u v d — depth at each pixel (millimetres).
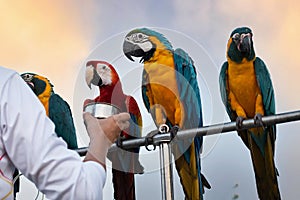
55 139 1388
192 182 4051
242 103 4949
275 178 4773
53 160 1354
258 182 4777
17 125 1361
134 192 4656
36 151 1351
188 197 4152
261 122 4867
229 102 4988
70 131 5109
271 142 4844
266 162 4812
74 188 1353
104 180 1450
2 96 1386
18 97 1399
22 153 1355
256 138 4867
